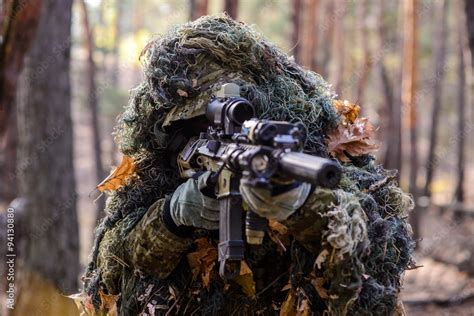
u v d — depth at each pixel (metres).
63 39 6.37
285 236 2.07
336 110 2.27
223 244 1.82
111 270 2.32
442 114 26.28
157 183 2.30
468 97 25.25
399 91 16.36
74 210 6.51
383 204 2.13
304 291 2.04
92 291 2.43
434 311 8.54
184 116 2.13
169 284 2.21
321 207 1.84
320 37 18.39
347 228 1.84
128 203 2.30
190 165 2.08
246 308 2.15
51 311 6.07
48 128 6.36
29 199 6.33
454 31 21.98
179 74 2.15
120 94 20.92
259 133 1.66
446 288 9.50
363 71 15.85
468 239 11.67
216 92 2.06
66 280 6.30
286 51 2.44
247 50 2.15
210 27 2.18
